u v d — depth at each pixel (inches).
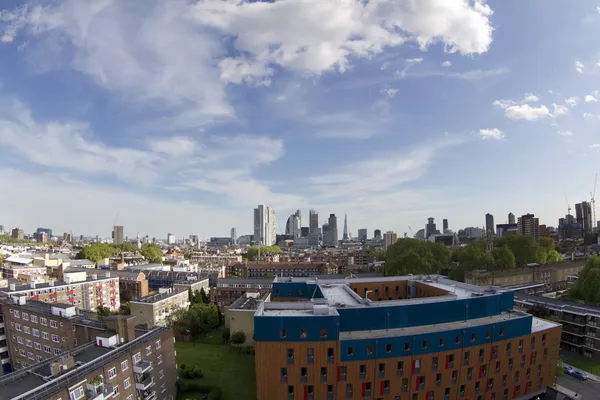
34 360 3398.1
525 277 6835.6
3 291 4800.7
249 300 4923.7
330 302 3056.1
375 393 2519.7
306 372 2471.7
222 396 3157.0
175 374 3201.3
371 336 2588.6
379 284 3993.6
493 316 3024.1
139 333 3031.5
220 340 4677.7
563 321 4183.1
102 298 6038.4
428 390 2613.2
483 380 2775.6
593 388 3223.4
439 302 2839.6
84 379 2177.7
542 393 3031.5
